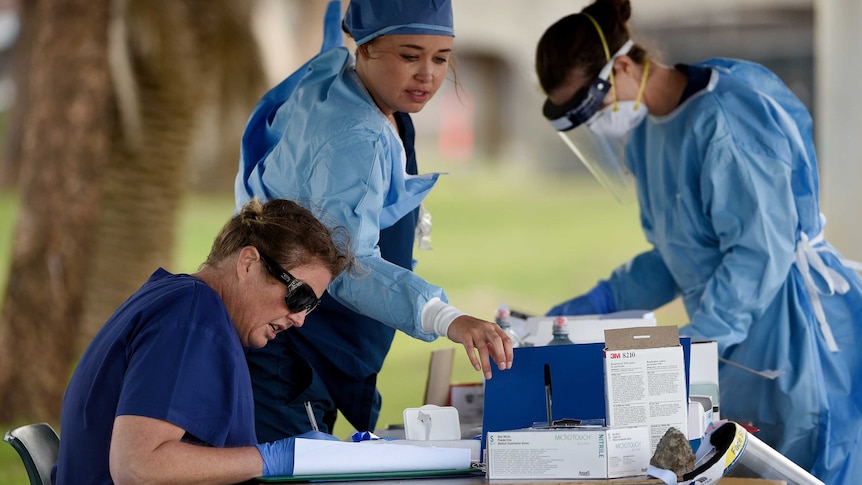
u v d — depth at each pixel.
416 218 13.49
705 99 14.50
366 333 12.73
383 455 9.80
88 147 31.05
